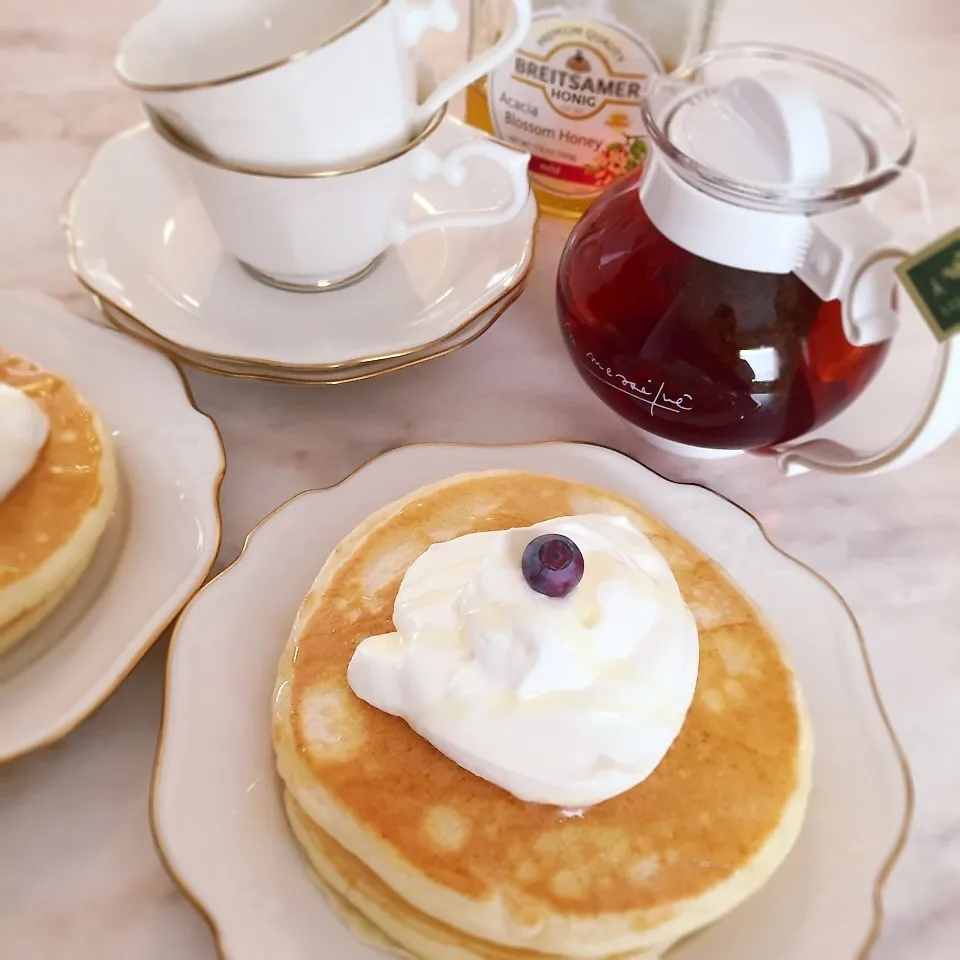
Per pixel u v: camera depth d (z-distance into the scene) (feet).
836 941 1.02
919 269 1.03
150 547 1.21
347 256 1.38
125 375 1.32
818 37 1.99
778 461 1.33
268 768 1.08
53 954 1.04
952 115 1.86
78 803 1.11
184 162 1.25
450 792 1.03
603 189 1.59
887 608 1.30
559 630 1.02
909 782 1.09
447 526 1.18
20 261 1.53
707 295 1.17
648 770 1.03
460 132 1.57
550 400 1.46
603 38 1.42
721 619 1.15
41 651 1.14
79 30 1.90
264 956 0.99
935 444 1.13
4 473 1.16
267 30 1.29
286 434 1.40
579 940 0.97
